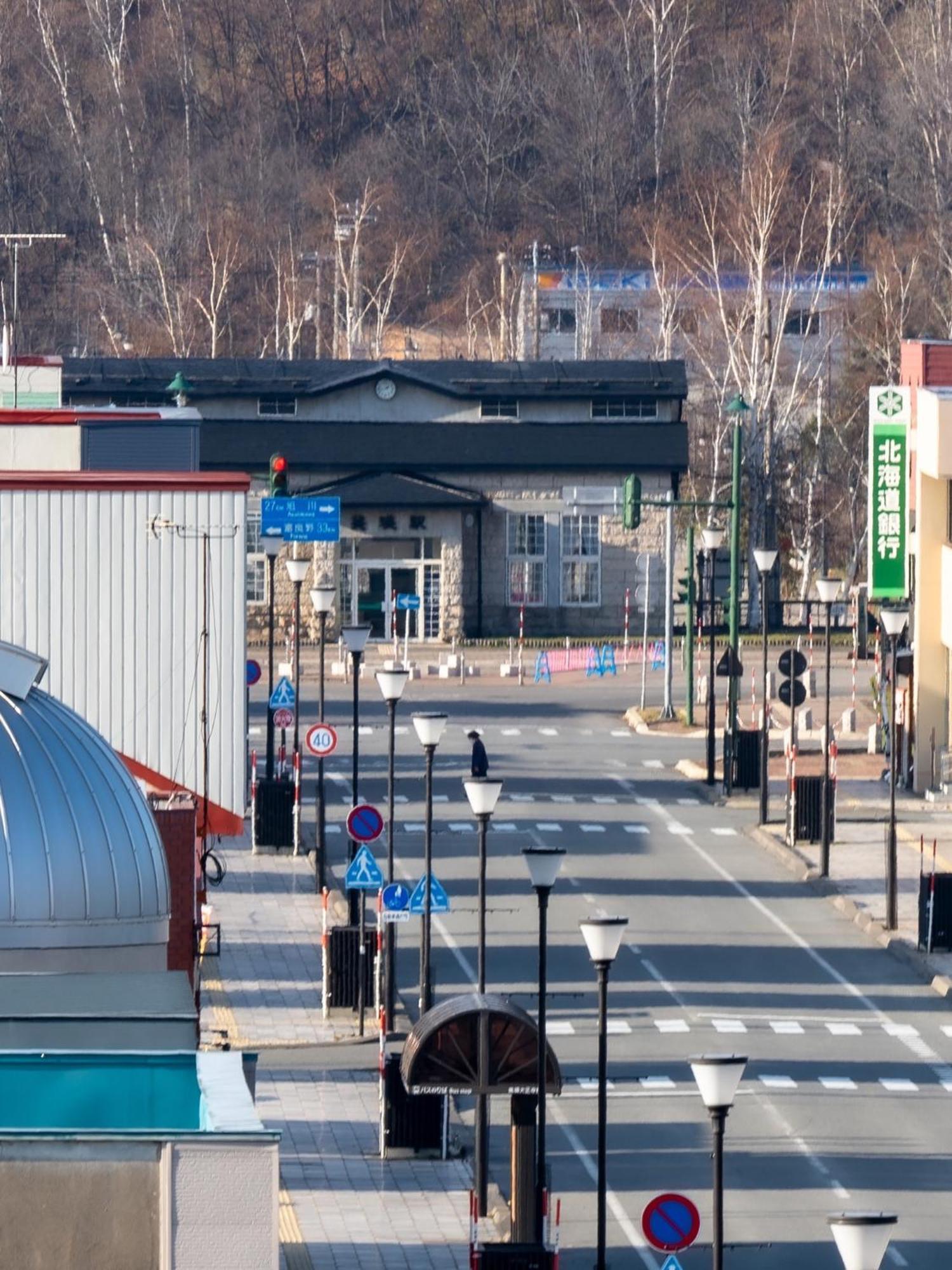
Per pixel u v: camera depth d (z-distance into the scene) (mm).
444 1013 84125
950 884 123812
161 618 109750
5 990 76438
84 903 77812
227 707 110250
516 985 118812
